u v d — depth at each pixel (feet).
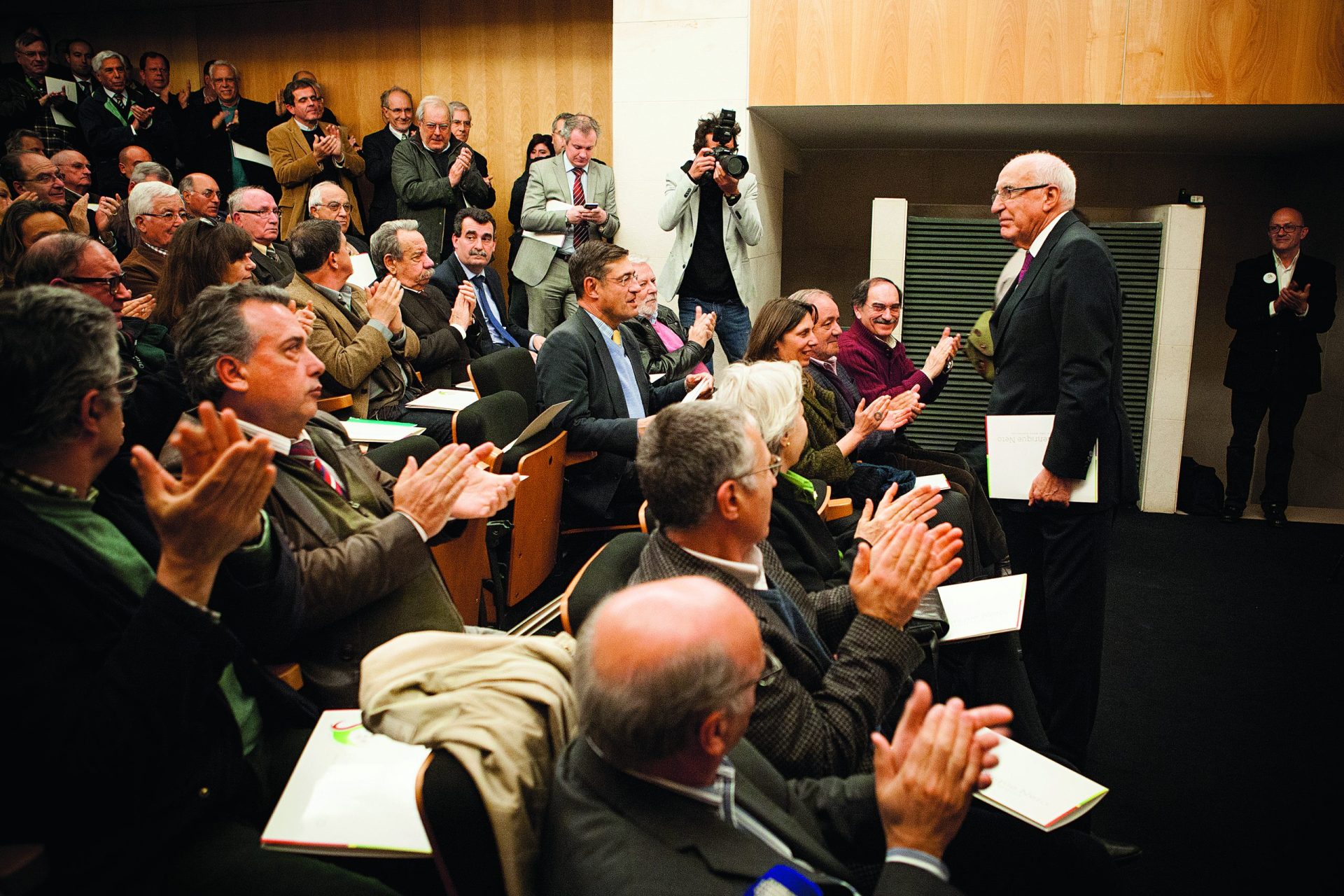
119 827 3.91
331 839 3.89
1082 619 8.68
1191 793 8.47
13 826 3.69
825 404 10.37
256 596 4.77
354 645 5.65
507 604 9.05
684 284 16.94
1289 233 16.63
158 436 7.02
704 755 3.54
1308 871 7.34
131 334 9.29
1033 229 8.92
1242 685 10.67
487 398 9.34
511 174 22.08
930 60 15.84
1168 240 17.04
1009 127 18.63
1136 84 15.34
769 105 16.63
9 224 10.16
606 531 10.88
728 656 3.51
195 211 14.79
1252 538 16.17
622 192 17.67
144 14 23.24
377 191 20.33
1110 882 5.04
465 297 13.70
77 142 20.16
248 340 5.56
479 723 3.93
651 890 3.30
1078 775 5.04
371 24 22.12
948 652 7.52
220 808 4.45
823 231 23.50
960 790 3.81
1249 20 14.89
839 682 5.01
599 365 10.74
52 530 4.07
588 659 3.56
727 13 16.63
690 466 4.96
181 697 3.87
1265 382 16.81
